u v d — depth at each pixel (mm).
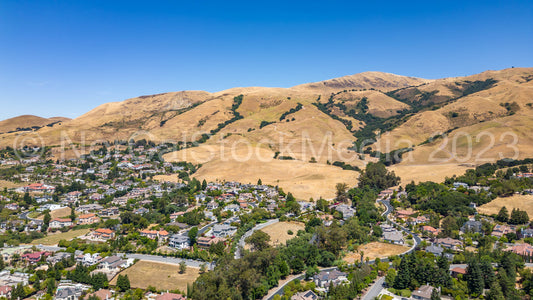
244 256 181500
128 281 171000
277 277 173500
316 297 157625
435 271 167375
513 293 155375
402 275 166125
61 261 198500
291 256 191625
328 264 192500
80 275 179750
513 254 186750
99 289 171000
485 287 163500
